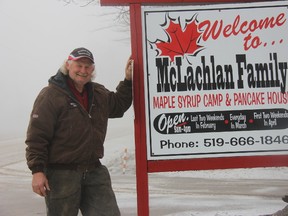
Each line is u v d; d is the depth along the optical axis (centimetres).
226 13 376
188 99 372
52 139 328
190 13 375
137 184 371
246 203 820
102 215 337
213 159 371
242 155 371
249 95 373
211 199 880
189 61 374
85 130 329
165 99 372
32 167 311
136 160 371
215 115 372
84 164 330
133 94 371
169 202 846
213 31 375
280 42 375
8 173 1519
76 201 330
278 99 373
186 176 1327
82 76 334
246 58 375
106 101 359
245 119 372
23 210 808
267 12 376
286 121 372
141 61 373
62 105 324
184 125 372
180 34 375
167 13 375
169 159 371
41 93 329
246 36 376
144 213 369
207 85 373
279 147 371
